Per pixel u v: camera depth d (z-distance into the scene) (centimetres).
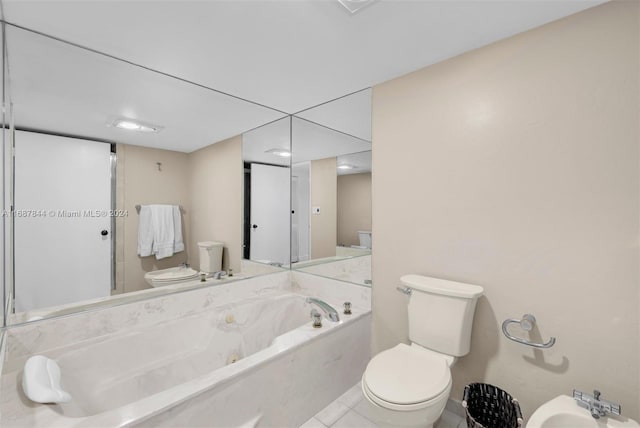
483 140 165
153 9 128
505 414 152
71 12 129
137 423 108
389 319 207
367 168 220
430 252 186
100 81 173
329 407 188
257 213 260
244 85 205
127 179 187
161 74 188
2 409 110
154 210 199
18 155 146
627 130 127
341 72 191
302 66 182
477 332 168
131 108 187
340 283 237
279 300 246
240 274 246
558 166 143
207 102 219
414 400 127
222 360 206
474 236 168
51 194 158
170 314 200
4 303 140
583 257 137
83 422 104
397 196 201
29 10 127
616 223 129
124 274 184
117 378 165
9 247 143
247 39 152
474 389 162
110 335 171
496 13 136
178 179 211
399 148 199
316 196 257
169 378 181
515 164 154
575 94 138
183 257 212
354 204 229
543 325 147
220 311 215
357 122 227
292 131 276
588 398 122
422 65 183
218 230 234
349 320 200
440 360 157
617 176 129
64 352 154
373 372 148
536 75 148
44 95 154
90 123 171
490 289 163
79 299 166
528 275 151
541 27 146
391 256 205
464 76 171
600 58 132
